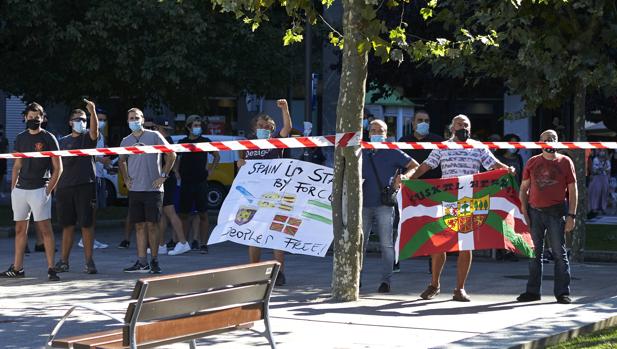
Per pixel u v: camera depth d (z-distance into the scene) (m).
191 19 23.66
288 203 13.15
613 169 33.22
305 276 14.66
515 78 16.47
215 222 25.72
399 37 11.59
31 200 13.93
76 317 10.91
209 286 7.31
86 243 14.80
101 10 23.17
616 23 15.69
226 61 25.06
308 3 11.91
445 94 24.36
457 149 12.35
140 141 14.63
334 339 9.60
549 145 11.80
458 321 10.67
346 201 11.98
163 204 17.56
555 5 15.12
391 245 12.93
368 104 32.34
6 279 14.10
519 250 12.18
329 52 33.00
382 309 11.45
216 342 9.45
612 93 16.73
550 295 12.78
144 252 15.02
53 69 24.25
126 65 24.12
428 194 12.24
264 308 8.01
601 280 14.45
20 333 10.01
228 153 28.69
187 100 26.22
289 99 36.66
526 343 8.93
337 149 11.96
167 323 7.07
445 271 15.41
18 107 43.12
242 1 11.55
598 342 9.40
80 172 14.63
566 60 15.58
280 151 13.77
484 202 12.20
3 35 23.27
